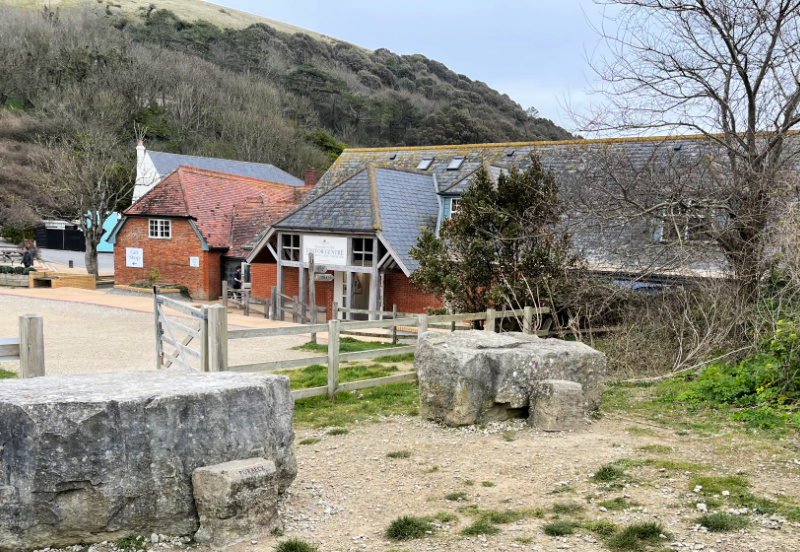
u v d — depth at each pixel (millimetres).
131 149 58500
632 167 13586
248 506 4926
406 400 10062
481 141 77312
